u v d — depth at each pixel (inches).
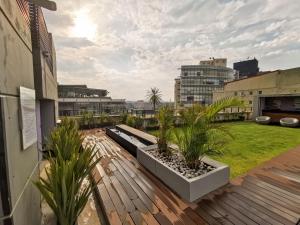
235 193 110.4
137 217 88.4
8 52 51.4
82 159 75.4
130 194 109.9
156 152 161.6
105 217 93.1
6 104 46.9
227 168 122.8
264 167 154.9
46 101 251.6
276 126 449.7
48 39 238.5
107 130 326.6
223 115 548.7
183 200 103.3
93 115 422.3
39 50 160.7
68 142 102.8
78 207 68.3
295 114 457.1
